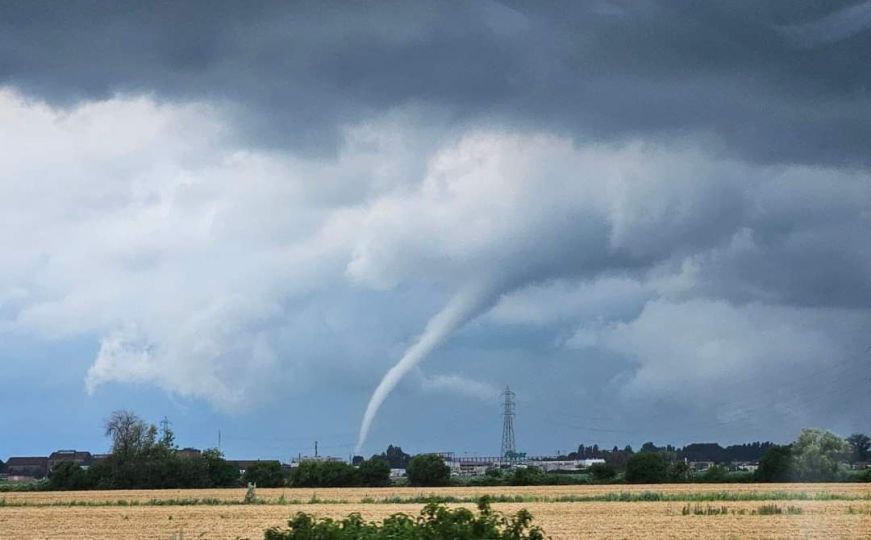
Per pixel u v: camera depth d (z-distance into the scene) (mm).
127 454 150500
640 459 155000
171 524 67688
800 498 90812
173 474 150125
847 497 91812
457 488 137750
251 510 82688
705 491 110750
